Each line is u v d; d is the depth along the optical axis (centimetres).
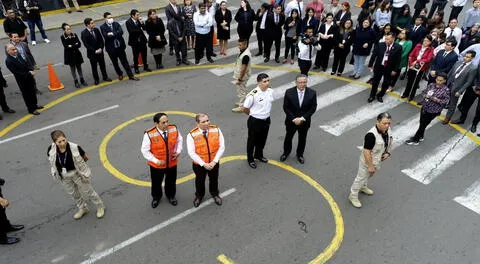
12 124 994
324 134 960
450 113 991
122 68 1328
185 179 799
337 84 1225
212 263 611
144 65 1298
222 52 1442
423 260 621
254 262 614
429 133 970
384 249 640
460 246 648
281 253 630
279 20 1300
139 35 1220
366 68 1336
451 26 1198
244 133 960
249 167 838
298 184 789
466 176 815
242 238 658
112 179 796
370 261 618
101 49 1162
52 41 1549
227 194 758
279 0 1461
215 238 657
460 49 1193
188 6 1377
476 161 863
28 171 819
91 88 1187
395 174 820
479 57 950
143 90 1176
